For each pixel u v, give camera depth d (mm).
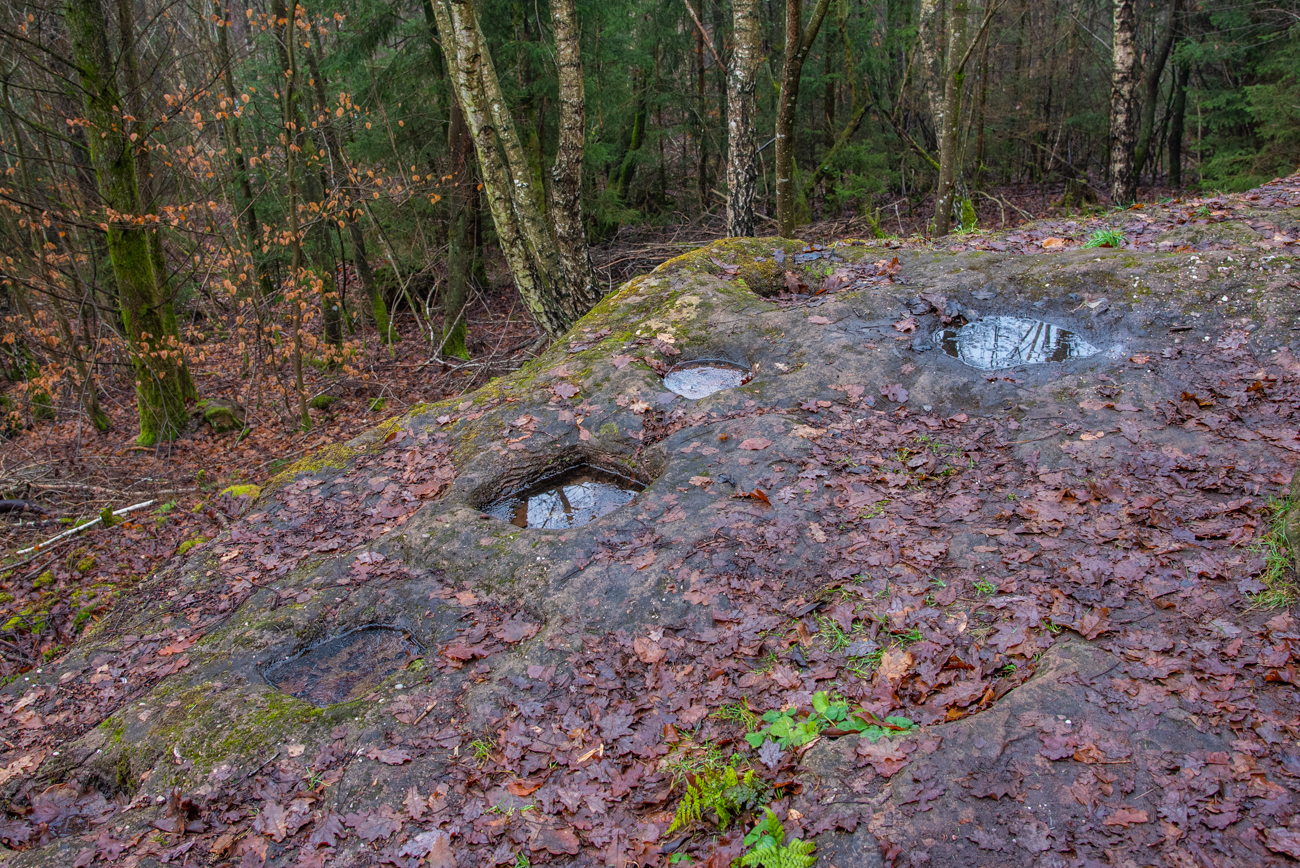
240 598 4070
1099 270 5430
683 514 3920
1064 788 2316
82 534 7777
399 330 16562
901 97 17547
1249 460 3619
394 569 4047
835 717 2734
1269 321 4586
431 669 3361
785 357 5246
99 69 10305
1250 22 16188
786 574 3457
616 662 3199
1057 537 3398
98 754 3266
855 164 17266
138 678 3672
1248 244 5441
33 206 10281
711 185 20734
